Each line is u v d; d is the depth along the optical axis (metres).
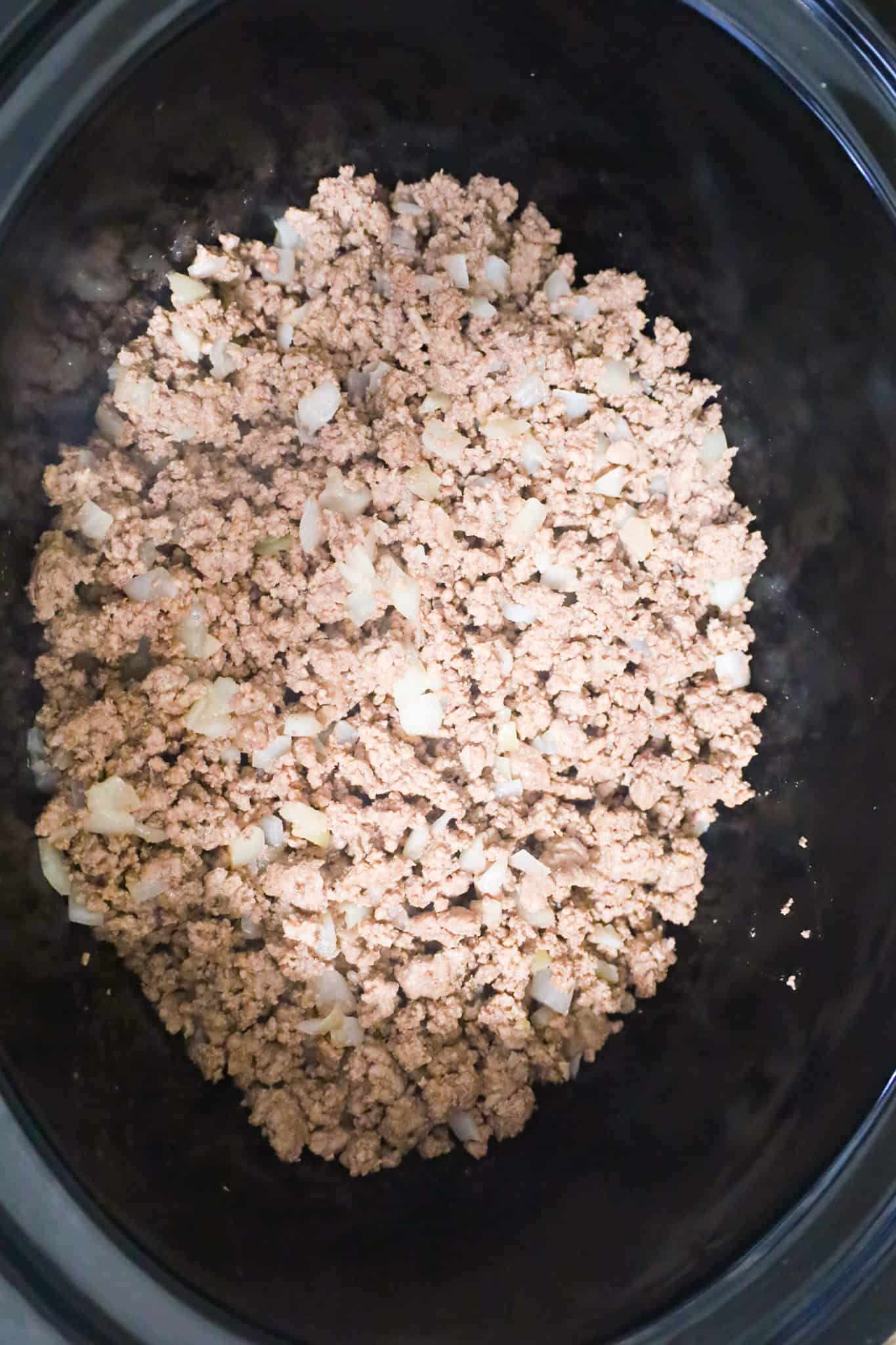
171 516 0.45
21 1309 0.35
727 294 0.45
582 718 0.47
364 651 0.46
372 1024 0.45
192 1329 0.37
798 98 0.39
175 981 0.44
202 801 0.44
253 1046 0.44
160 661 0.45
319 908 0.45
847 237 0.40
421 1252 0.42
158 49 0.38
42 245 0.38
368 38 0.42
